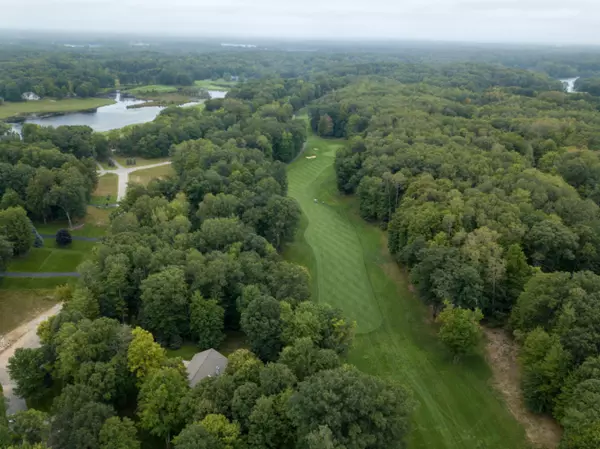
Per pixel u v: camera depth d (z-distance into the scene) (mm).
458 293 83000
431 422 68812
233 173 133750
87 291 80688
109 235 102688
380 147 153375
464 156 134000
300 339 66000
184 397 60344
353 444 50000
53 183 129125
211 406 58094
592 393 56000
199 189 126750
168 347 81438
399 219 111812
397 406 54656
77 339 66125
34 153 146000
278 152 192625
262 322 74062
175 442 53188
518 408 71000
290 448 57938
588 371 60812
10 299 96250
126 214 108875
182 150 162625
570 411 55531
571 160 134500
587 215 99750
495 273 84750
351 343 74312
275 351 74875
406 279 106938
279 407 56844
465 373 78625
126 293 85625
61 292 87438
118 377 64812
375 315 94562
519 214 98875
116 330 70000
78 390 59938
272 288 85000
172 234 100750
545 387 66875
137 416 66000
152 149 192625
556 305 72812
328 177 177125
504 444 65000
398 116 192000
